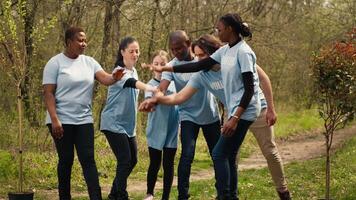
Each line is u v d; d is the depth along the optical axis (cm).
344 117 784
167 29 1817
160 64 755
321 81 754
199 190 923
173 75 730
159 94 634
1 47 827
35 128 1271
